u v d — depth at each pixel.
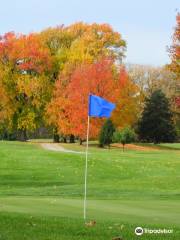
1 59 72.19
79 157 41.03
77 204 19.12
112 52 73.12
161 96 86.88
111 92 62.56
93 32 73.25
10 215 14.45
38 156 41.59
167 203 19.95
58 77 70.12
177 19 48.97
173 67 49.41
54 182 31.73
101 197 23.56
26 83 70.06
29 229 12.45
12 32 73.25
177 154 51.81
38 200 20.41
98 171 35.94
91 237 11.80
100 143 64.94
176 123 93.56
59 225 13.10
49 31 75.75
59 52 74.88
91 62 70.00
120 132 62.47
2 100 70.75
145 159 42.84
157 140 87.38
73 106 62.94
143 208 18.12
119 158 42.75
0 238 11.43
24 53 70.88
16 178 33.00
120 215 16.19
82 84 62.56
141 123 86.62
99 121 64.12
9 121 72.88
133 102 66.69
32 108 72.44
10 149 47.88
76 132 62.78
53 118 67.75
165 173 35.62
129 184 30.36
